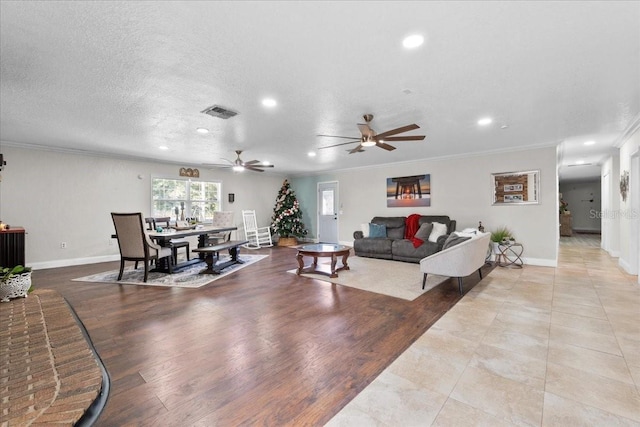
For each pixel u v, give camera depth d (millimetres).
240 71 2381
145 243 4238
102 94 2824
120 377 1912
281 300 3434
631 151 4406
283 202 8766
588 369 1971
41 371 1016
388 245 5891
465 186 6004
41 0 1553
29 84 2596
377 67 2338
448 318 2859
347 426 1483
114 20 1729
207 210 7531
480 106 3230
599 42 1990
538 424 1484
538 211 5246
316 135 4359
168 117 3514
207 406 1637
